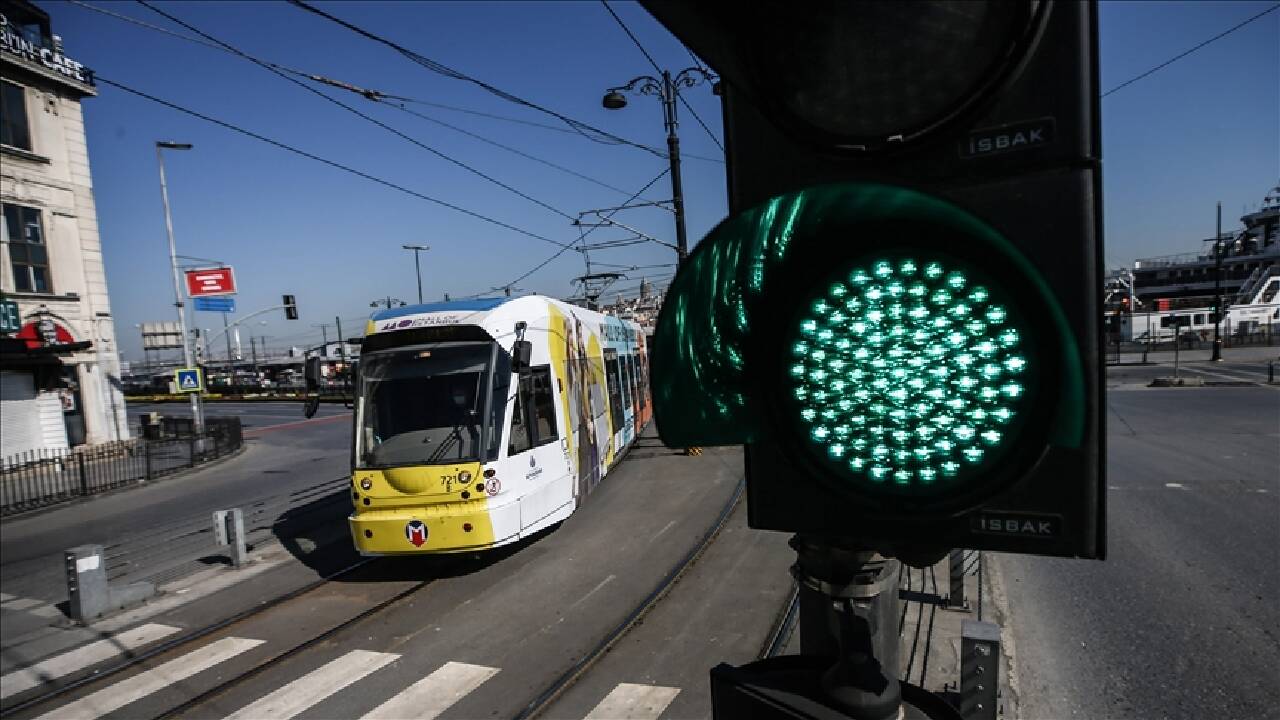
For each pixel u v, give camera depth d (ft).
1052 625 18.44
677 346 3.25
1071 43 2.44
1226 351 153.89
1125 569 22.41
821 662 3.69
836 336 2.98
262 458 71.97
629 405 54.75
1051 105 2.47
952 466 2.78
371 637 21.45
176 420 83.20
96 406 74.59
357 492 25.75
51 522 44.93
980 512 2.72
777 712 3.43
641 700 16.43
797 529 3.17
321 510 41.52
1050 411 2.56
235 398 186.09
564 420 31.37
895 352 2.86
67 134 73.20
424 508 25.26
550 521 28.60
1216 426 52.75
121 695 18.75
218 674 19.70
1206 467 37.83
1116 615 18.85
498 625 21.59
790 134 2.80
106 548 36.73
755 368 3.23
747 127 3.01
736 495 36.40
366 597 25.16
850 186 2.58
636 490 39.47
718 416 3.28
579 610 22.24
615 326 52.85
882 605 3.60
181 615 24.73
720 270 3.10
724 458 47.39
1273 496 30.91
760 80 2.78
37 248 69.97
